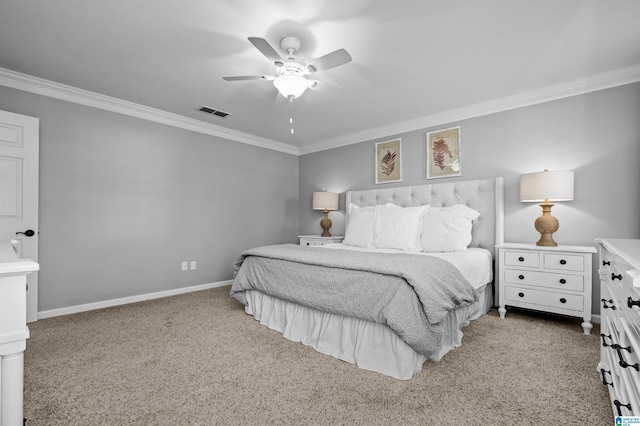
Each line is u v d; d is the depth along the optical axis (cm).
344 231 471
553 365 189
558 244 292
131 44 225
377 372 183
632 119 259
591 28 203
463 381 171
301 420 139
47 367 190
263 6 183
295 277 237
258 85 293
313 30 206
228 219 441
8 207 261
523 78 277
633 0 176
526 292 273
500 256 288
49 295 290
